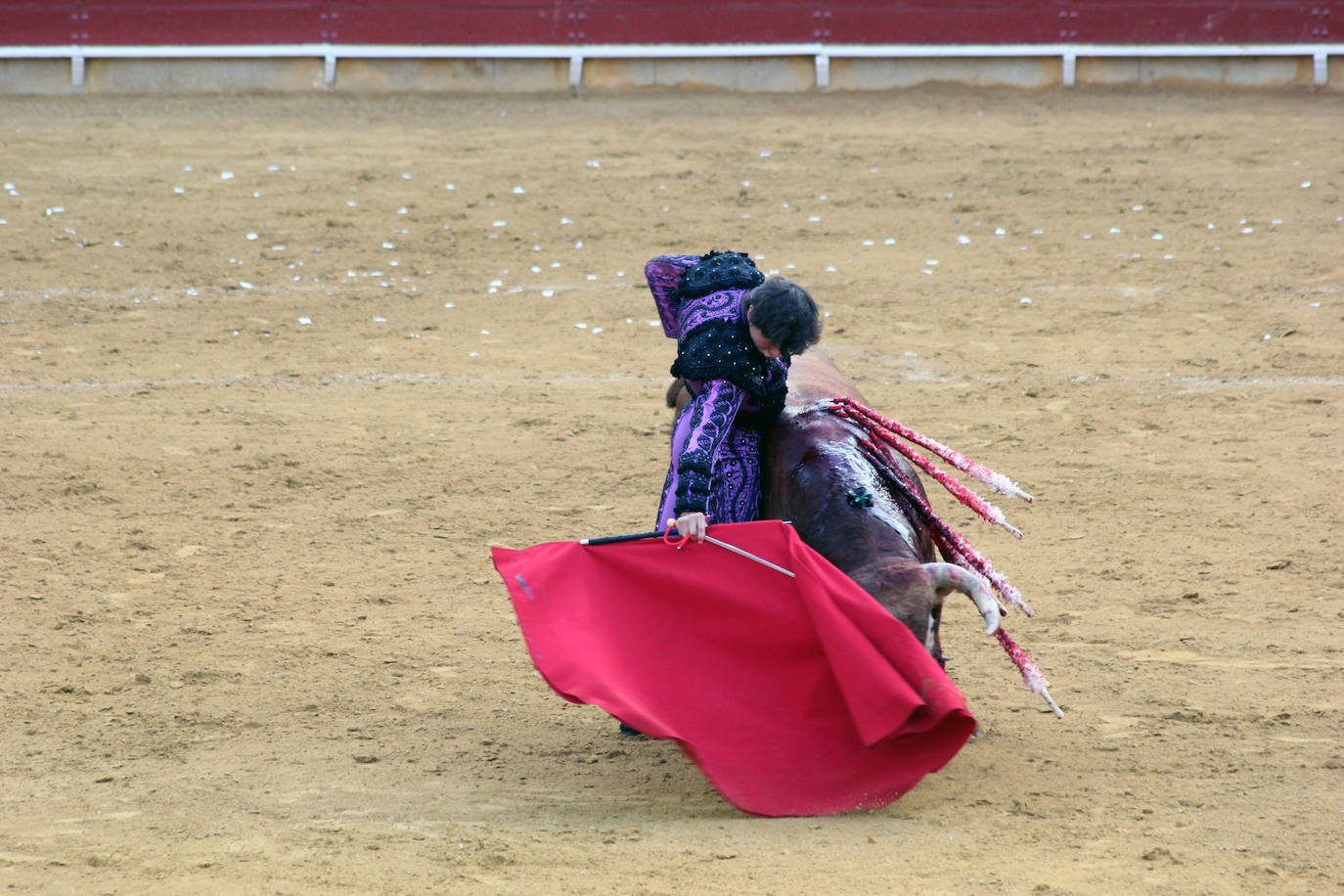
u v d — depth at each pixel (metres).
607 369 23.44
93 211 33.34
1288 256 29.67
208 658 12.27
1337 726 10.57
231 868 7.93
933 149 39.41
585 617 9.26
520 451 19.00
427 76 46.22
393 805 9.14
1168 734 10.46
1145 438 19.25
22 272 28.83
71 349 24.12
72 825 8.72
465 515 16.47
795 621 9.20
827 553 9.43
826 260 30.41
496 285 28.91
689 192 35.81
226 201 34.72
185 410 20.78
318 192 35.59
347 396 21.73
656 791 9.48
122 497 16.97
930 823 8.66
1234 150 38.56
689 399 11.78
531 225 33.31
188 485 17.45
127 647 12.54
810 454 9.94
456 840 8.37
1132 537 15.46
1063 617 13.22
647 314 26.88
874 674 8.55
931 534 10.37
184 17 45.31
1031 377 22.64
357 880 7.71
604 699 8.51
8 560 14.77
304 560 14.95
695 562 9.43
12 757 10.12
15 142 39.38
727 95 45.88
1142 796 9.20
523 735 10.67
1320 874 7.89
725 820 8.76
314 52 45.53
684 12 46.09
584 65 46.22
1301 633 12.66
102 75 45.53
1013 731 10.58
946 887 7.58
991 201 34.75
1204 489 17.08
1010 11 45.97
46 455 18.42
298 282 29.09
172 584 14.20
